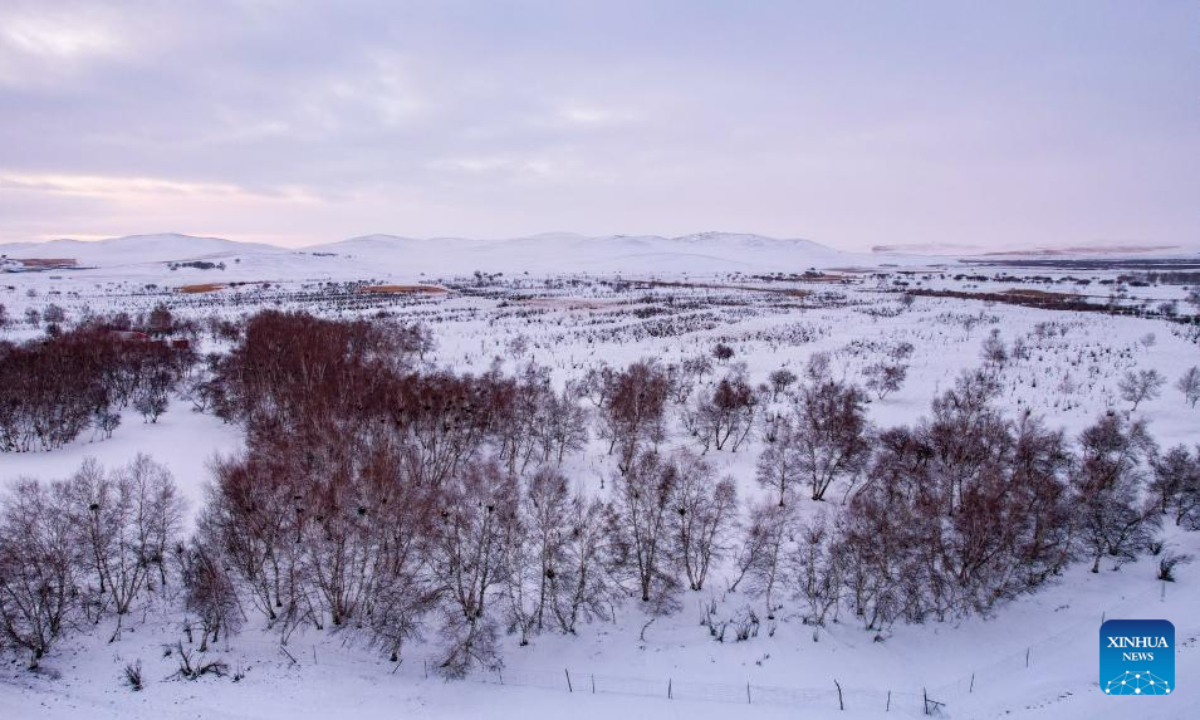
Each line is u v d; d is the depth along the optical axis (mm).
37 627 38344
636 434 67562
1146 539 50156
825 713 35000
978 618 43344
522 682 38031
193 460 65562
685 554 44625
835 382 94688
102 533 42812
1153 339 118375
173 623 42312
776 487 61156
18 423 71062
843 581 43344
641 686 37438
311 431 57156
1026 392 90188
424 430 62906
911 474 54344
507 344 129000
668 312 180500
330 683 37375
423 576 42062
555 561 42406
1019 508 44875
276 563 42531
